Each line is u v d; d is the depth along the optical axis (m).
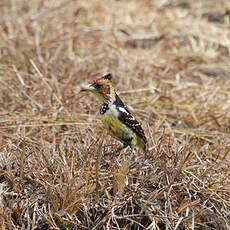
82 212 8.98
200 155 10.72
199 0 18.98
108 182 9.28
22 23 16.45
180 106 13.02
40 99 12.57
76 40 15.59
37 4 17.75
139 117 12.33
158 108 12.88
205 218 9.24
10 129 11.39
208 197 9.37
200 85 14.25
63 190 9.02
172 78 14.50
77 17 17.03
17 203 8.90
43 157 9.68
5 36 15.51
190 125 12.46
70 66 14.23
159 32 16.84
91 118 11.83
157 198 9.16
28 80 13.20
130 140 9.57
